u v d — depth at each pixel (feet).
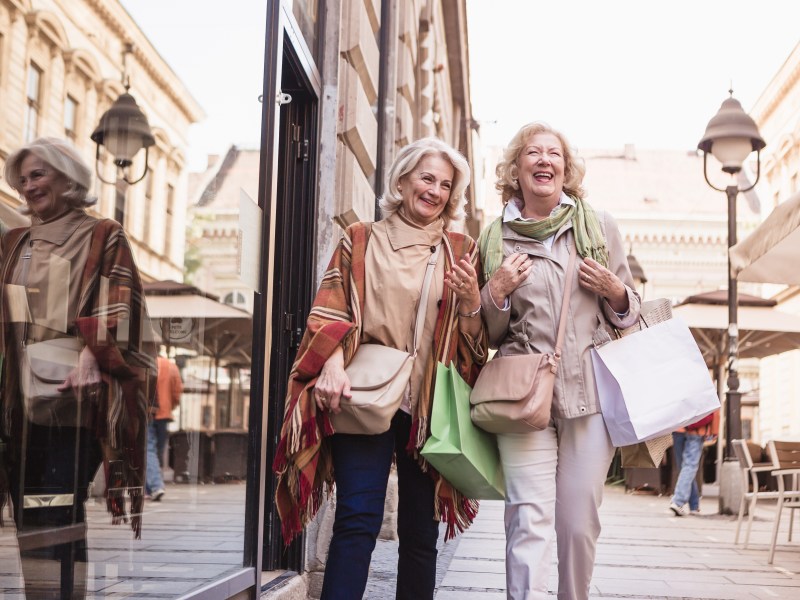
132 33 8.39
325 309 10.27
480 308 10.51
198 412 10.33
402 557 10.50
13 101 6.48
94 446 8.21
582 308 10.85
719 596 16.56
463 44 59.52
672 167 183.83
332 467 10.39
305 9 15.69
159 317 9.32
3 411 6.84
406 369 10.00
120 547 8.65
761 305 49.34
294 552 14.87
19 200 6.85
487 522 30.17
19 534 7.09
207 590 10.03
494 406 10.21
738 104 38.14
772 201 110.83
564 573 11.00
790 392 97.25
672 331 10.89
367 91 21.61
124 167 8.41
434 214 10.71
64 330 7.68
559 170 11.14
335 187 17.58
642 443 11.13
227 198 11.20
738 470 35.22
